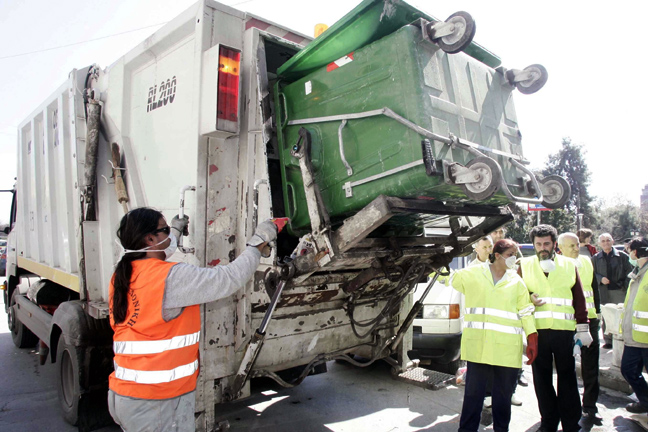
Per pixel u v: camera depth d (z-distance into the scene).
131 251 2.08
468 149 2.30
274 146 3.01
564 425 3.42
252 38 2.92
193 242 2.76
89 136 3.90
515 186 2.75
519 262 3.78
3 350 6.21
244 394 3.07
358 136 2.49
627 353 3.78
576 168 29.70
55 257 5.00
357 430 3.58
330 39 2.53
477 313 3.27
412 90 2.23
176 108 3.09
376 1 2.29
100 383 3.54
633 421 3.83
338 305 3.61
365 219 2.36
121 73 3.75
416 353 4.93
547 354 3.44
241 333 2.91
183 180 2.93
